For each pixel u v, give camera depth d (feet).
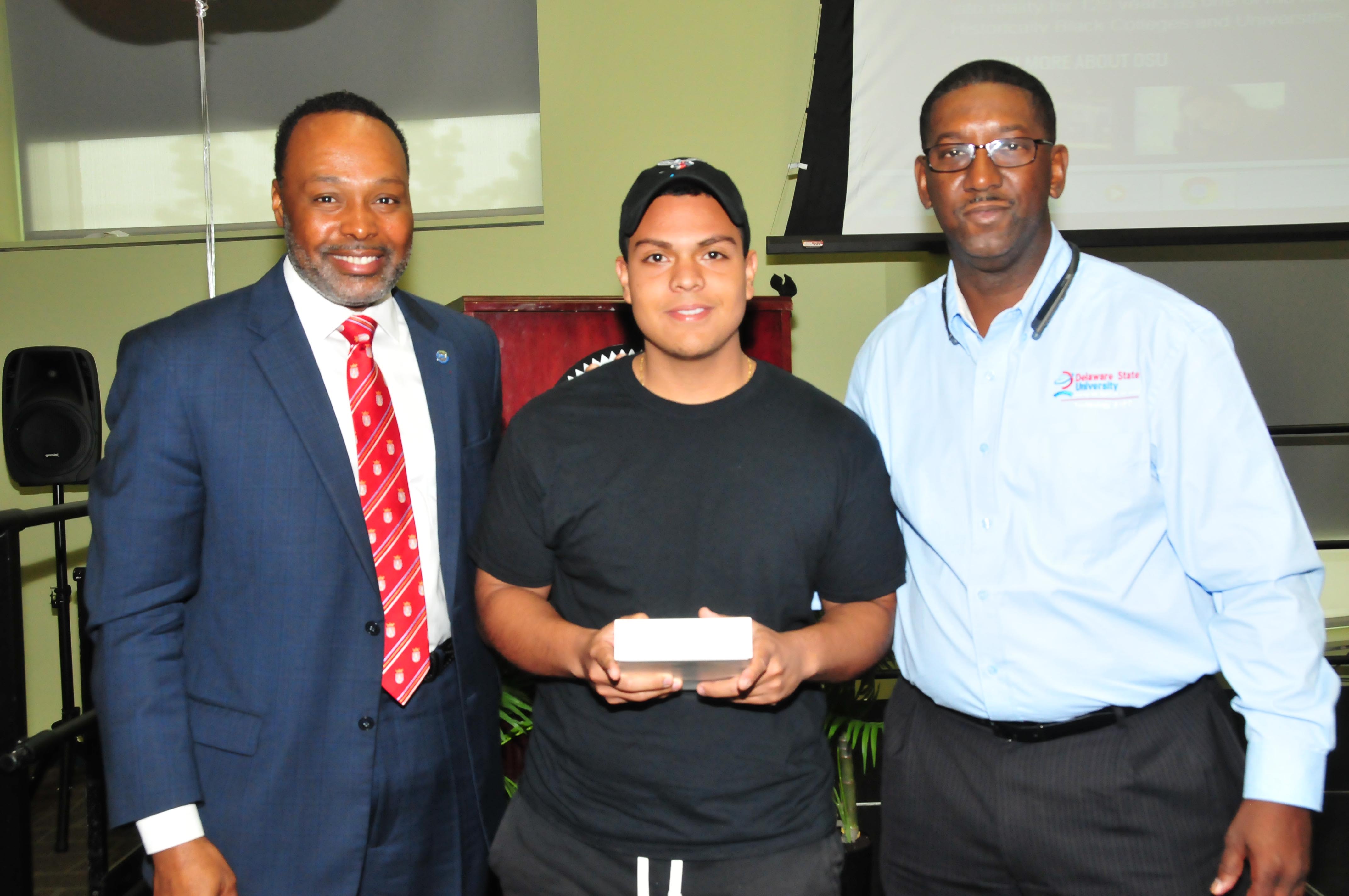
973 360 4.56
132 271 11.65
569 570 4.22
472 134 11.82
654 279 4.06
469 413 4.98
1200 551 4.06
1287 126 10.48
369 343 4.58
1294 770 3.80
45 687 11.62
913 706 4.77
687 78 11.43
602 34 11.41
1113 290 4.36
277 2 11.72
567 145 11.51
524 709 6.88
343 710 4.28
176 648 4.26
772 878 3.89
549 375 6.55
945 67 10.80
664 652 3.32
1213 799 4.14
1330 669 3.93
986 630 4.33
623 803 3.98
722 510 4.06
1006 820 4.28
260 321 4.46
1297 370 10.98
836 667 4.02
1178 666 4.17
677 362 4.15
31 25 11.81
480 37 11.76
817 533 4.12
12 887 6.01
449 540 4.63
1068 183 10.66
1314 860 8.27
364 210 4.40
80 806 10.25
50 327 11.69
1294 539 3.90
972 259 4.40
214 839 4.19
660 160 11.51
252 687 4.23
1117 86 10.56
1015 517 4.33
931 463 4.60
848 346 11.60
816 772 4.15
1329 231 10.49
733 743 3.97
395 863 4.44
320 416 4.33
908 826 4.70
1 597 6.02
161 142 11.83
